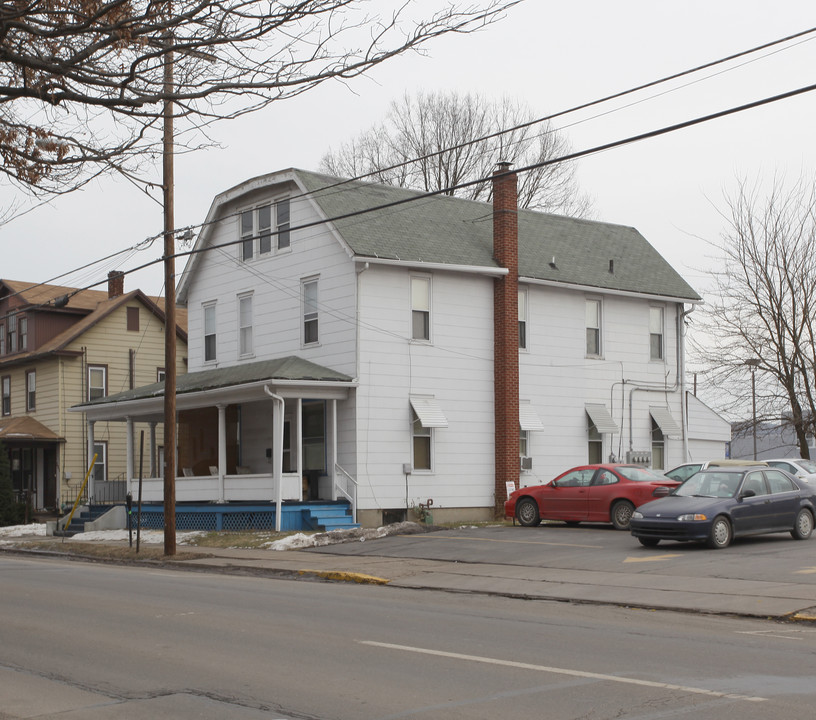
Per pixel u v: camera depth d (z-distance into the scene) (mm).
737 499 20047
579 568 17938
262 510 27594
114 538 29234
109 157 12102
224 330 33344
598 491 25078
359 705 7699
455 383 30141
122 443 43688
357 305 28312
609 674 8781
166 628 11633
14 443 41344
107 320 44031
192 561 22141
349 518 27859
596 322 33844
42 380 43250
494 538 23422
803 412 36500
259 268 31984
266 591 15867
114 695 8172
